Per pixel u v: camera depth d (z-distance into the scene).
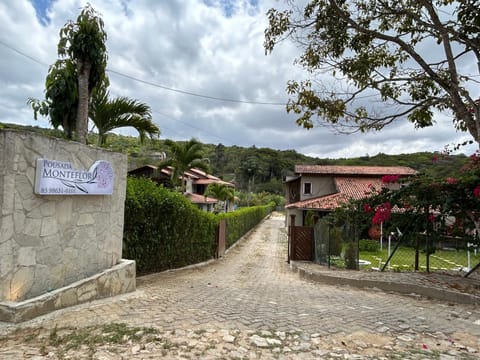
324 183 23.92
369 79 6.80
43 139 3.54
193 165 17.81
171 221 8.15
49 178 3.57
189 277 7.71
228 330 3.11
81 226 4.25
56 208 3.80
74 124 6.58
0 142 3.12
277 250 16.70
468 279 6.20
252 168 64.69
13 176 3.20
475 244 6.15
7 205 3.14
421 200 6.64
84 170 4.23
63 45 6.11
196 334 2.93
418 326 3.53
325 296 5.37
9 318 3.02
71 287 3.79
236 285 6.64
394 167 24.98
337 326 3.44
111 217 4.95
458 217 6.30
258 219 32.84
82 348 2.49
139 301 4.32
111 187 4.83
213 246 12.73
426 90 7.15
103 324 3.13
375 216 7.18
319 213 19.19
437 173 6.75
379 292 5.93
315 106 7.05
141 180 7.37
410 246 7.89
